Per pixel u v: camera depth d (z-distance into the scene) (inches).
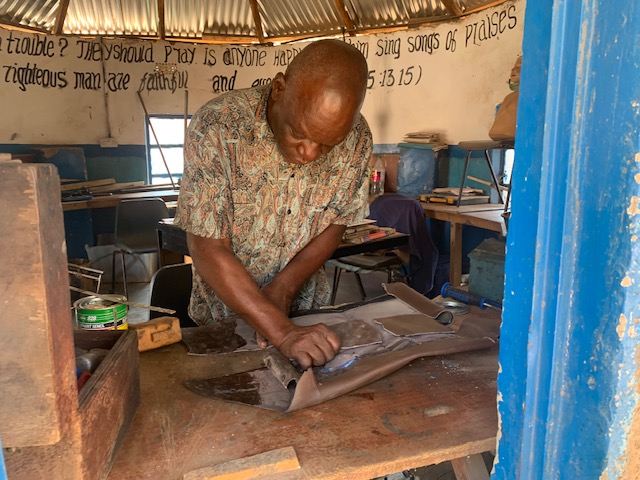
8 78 175.6
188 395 34.9
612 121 21.5
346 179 53.7
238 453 28.6
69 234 183.5
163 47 195.2
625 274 21.9
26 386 21.2
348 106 37.9
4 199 19.7
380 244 116.0
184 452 28.7
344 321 46.8
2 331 20.7
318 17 187.5
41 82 180.7
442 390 35.7
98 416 25.7
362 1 176.1
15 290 20.4
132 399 32.0
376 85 183.5
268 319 42.3
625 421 23.5
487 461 68.2
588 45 21.8
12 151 180.2
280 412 32.7
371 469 27.5
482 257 53.7
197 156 45.9
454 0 153.2
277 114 43.8
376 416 32.3
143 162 200.5
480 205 140.4
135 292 161.9
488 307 51.7
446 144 163.8
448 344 41.1
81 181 186.4
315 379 35.3
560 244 23.3
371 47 182.2
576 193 22.9
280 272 52.6
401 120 178.5
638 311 22.4
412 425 31.4
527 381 25.0
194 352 41.4
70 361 23.0
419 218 130.3
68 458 23.3
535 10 23.2
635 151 21.0
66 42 182.1
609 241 22.2
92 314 37.8
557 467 25.4
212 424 31.4
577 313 23.7
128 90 193.8
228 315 58.0
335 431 30.7
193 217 45.8
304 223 53.6
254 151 47.9
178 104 200.8
